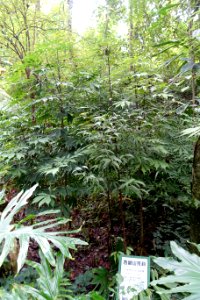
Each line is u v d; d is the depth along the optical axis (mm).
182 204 2320
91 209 2635
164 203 2252
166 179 2127
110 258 1944
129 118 1942
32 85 2172
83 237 2531
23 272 1801
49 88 2104
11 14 2936
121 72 2059
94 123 1894
